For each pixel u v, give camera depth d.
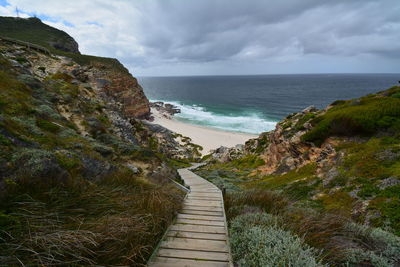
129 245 3.37
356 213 6.14
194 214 5.84
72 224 3.20
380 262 3.54
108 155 7.38
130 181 6.07
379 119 10.39
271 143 18.30
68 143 6.18
